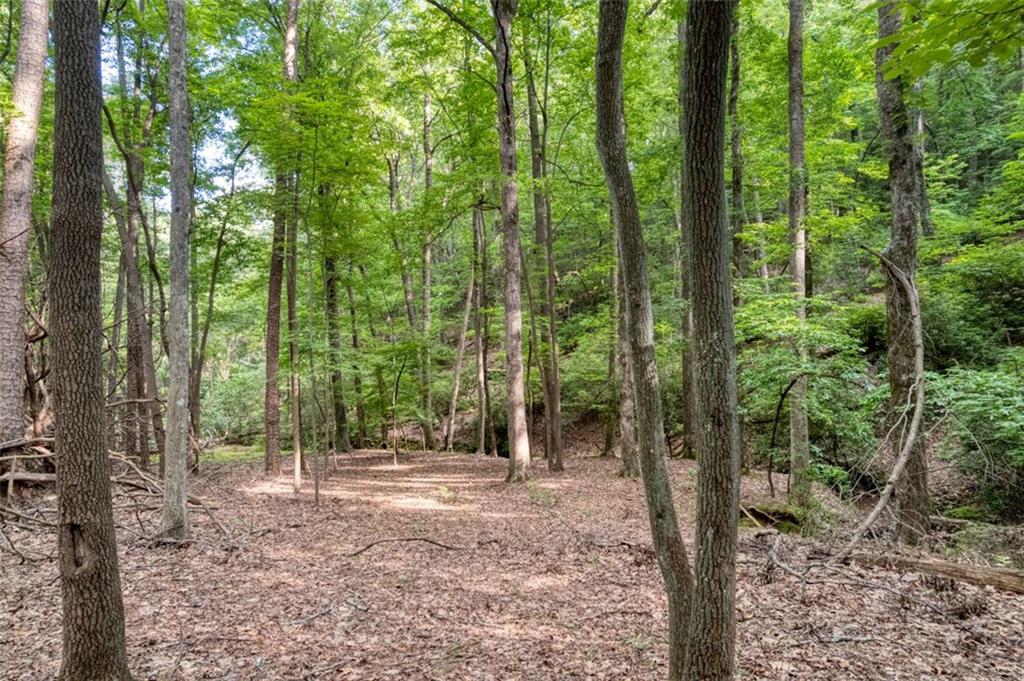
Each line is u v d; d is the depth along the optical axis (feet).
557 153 51.83
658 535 9.80
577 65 46.26
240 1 46.85
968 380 24.48
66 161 11.23
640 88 47.98
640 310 10.12
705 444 9.07
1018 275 41.73
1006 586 17.48
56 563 21.18
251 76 44.34
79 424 11.31
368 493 38.29
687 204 8.94
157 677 13.24
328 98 35.86
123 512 29.84
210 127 48.29
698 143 8.59
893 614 15.78
